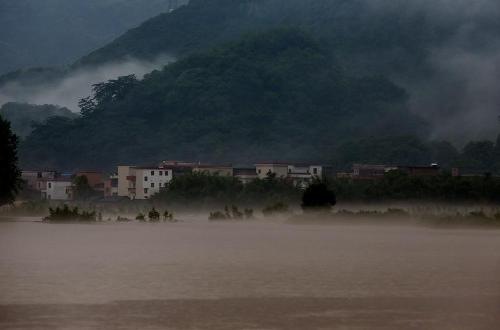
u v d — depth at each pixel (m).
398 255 74.56
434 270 62.09
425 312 44.03
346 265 65.44
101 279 55.47
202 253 75.69
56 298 47.47
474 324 41.06
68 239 92.25
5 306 44.78
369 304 46.38
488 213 160.62
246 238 98.06
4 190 146.88
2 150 145.50
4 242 86.56
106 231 110.81
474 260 70.00
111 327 39.69
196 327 39.81
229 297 48.44
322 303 46.62
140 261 67.50
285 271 61.12
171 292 50.06
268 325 40.44
